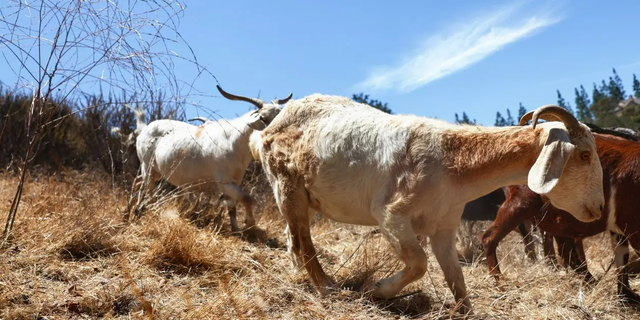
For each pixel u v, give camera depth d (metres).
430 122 4.08
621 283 4.80
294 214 4.54
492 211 6.55
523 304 4.28
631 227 4.79
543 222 5.31
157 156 7.38
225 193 6.71
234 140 6.77
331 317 3.74
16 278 3.83
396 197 3.94
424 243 6.38
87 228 4.81
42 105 4.77
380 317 3.90
